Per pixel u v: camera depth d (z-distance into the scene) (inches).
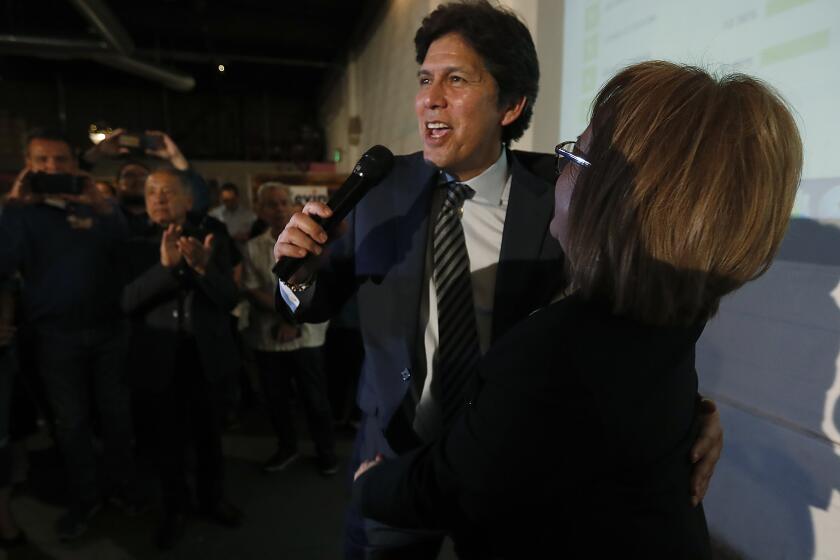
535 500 16.1
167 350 59.7
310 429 83.5
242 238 172.6
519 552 17.9
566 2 65.7
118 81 354.0
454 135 28.7
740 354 42.9
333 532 67.6
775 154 14.3
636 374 15.5
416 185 32.8
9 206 63.2
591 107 17.4
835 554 35.9
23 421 66.8
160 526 68.8
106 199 76.4
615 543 16.3
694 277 14.5
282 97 403.5
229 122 393.1
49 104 342.3
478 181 31.4
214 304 62.7
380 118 204.2
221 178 346.3
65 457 66.2
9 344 62.4
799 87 35.0
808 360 36.9
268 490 78.5
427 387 31.9
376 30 203.0
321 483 80.5
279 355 81.4
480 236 31.9
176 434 62.9
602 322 15.8
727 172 13.9
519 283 29.2
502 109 29.5
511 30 28.3
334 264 34.6
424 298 31.6
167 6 236.7
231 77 366.0
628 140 14.9
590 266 15.7
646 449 15.9
